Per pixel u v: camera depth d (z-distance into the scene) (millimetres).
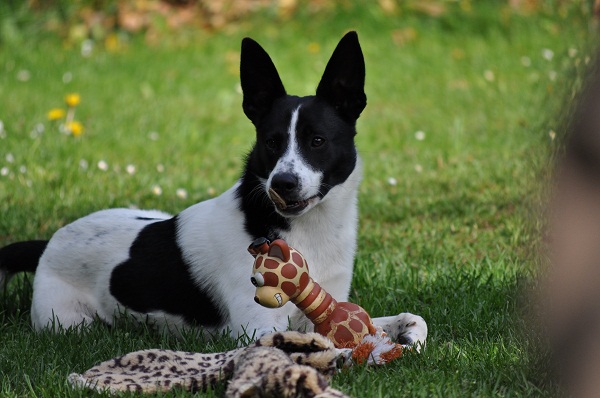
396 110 17438
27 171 13016
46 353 6965
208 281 7469
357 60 7391
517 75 18938
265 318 7031
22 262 8578
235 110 17922
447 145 15086
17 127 15445
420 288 8906
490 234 10820
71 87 19109
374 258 9922
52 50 22219
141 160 14320
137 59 21438
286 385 5383
